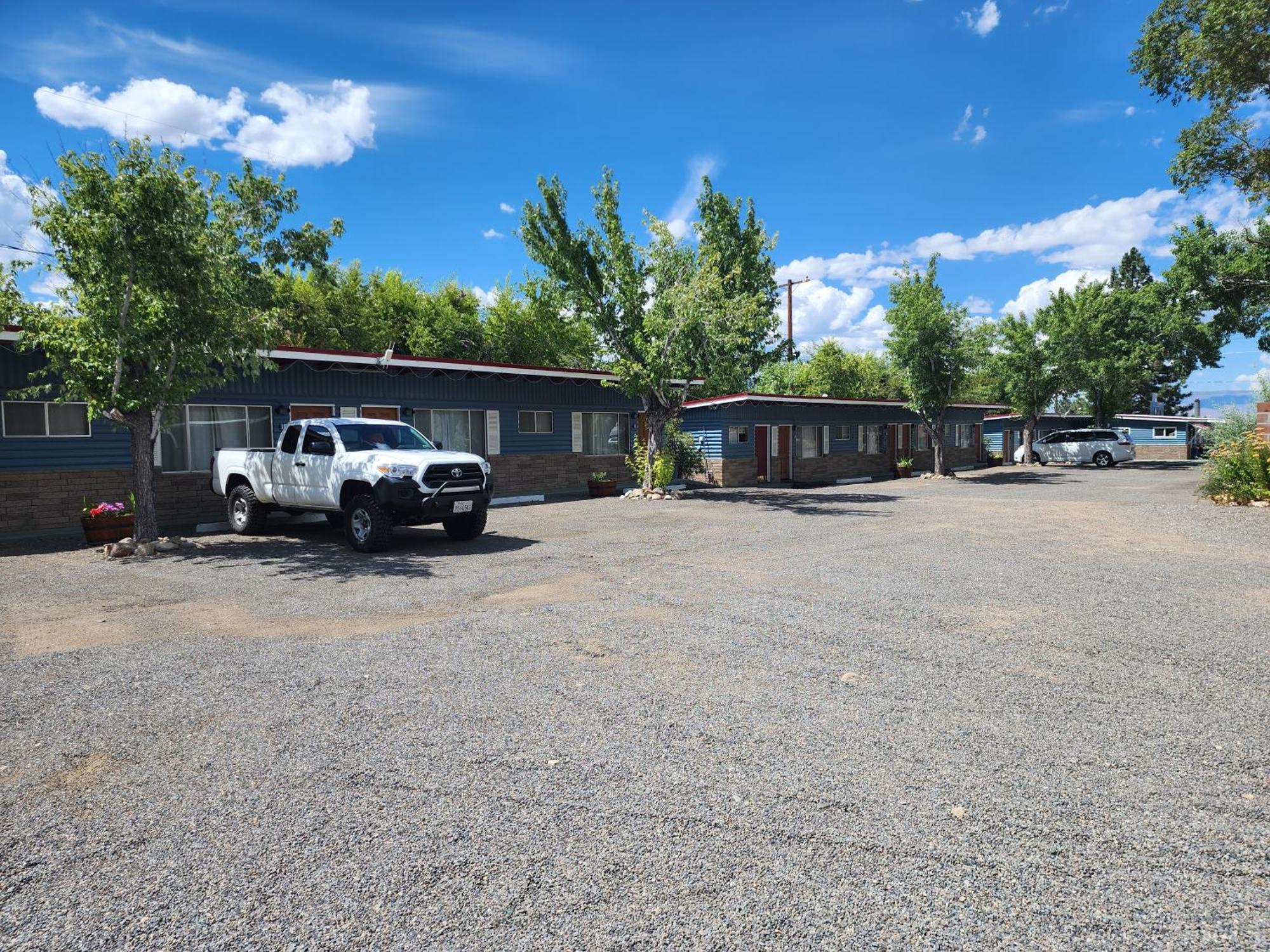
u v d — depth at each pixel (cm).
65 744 375
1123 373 3475
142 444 1010
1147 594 702
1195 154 1720
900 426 3203
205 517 1377
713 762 349
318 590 744
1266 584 744
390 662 504
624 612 645
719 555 952
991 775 334
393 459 988
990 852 273
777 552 976
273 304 1131
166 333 975
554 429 2044
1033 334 3450
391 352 1566
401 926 235
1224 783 325
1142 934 229
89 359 935
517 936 230
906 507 1617
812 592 721
